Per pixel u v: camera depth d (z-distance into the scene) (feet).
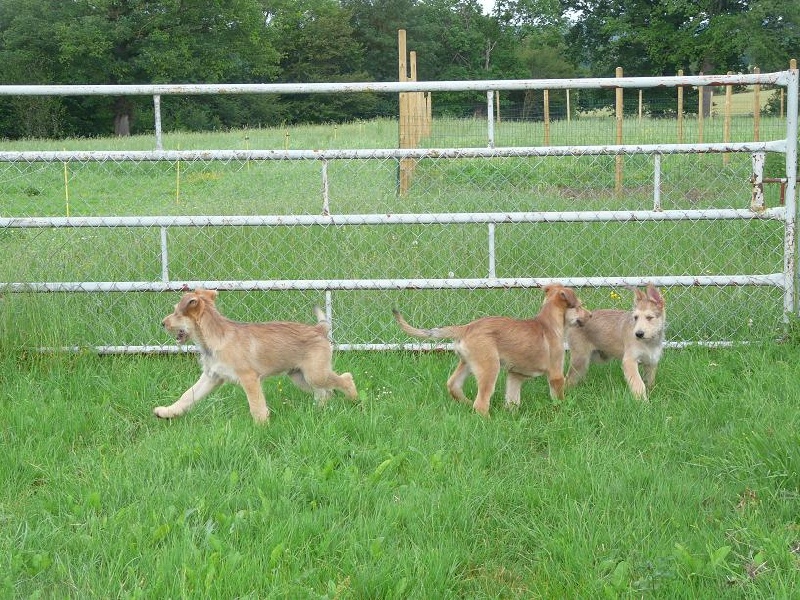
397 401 18.99
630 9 123.95
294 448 17.34
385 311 21.77
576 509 15.88
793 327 20.67
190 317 18.40
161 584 14.62
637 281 20.75
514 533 15.84
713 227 24.70
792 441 16.72
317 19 155.22
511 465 17.21
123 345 20.94
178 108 104.06
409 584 14.76
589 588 14.66
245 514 15.72
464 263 22.85
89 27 104.37
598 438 17.89
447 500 16.08
